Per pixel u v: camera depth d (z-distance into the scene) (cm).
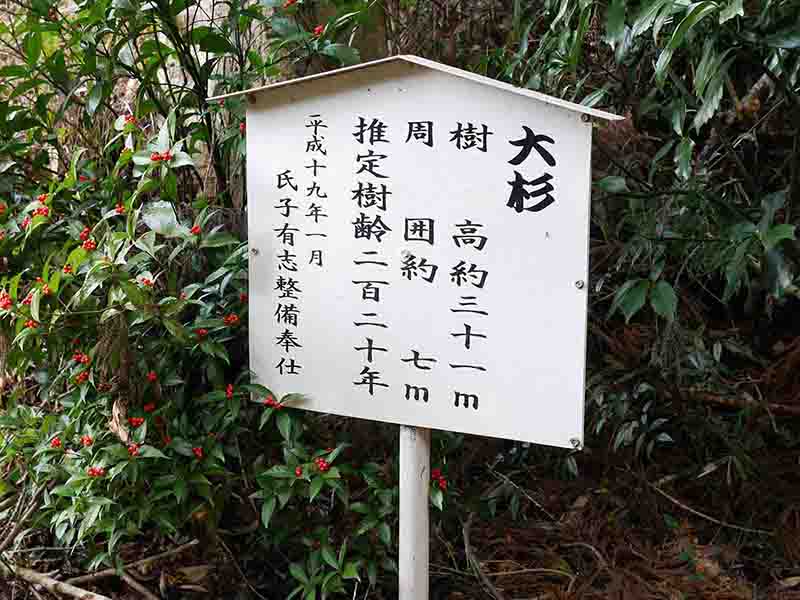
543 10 233
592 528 238
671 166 238
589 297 255
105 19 212
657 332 240
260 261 184
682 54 201
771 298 253
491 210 157
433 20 273
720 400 252
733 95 205
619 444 241
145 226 216
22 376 194
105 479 185
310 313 179
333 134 171
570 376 155
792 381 274
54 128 260
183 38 231
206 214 207
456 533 234
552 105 148
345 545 188
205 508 198
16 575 206
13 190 232
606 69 226
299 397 184
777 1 163
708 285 291
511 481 244
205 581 212
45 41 283
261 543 211
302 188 176
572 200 150
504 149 154
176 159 181
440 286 164
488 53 258
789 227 152
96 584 212
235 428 195
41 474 196
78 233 198
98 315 184
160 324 197
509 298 158
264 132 179
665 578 221
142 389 189
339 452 188
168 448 186
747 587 217
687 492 256
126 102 269
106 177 228
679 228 201
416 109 161
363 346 174
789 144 241
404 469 176
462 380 165
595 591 215
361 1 237
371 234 170
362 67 162
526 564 227
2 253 202
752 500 239
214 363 194
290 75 246
